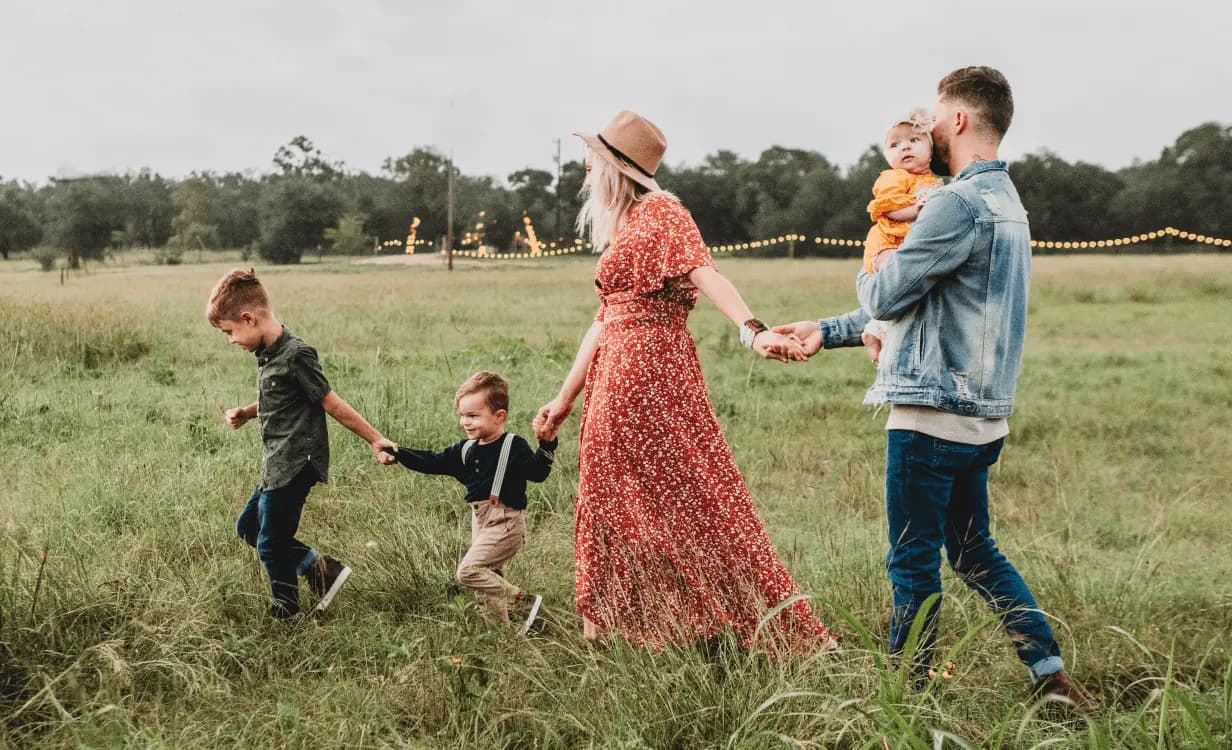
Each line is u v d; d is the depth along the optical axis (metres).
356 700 2.98
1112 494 6.27
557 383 8.87
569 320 18.03
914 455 3.07
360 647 3.42
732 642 3.09
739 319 3.20
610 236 3.52
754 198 100.44
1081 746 2.70
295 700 3.00
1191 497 6.25
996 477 6.60
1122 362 12.64
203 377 9.21
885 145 3.32
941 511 3.11
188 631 3.36
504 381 3.81
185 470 5.42
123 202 96.75
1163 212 85.81
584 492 3.47
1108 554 4.98
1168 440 7.92
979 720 2.88
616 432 3.39
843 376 11.10
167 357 10.77
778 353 3.13
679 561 3.36
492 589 3.70
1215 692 3.09
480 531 3.79
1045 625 3.13
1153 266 37.97
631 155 3.43
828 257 86.50
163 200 102.44
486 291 28.27
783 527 5.19
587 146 3.46
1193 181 88.62
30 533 4.24
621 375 3.38
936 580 3.11
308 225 79.88
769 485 6.19
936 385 3.01
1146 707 2.57
